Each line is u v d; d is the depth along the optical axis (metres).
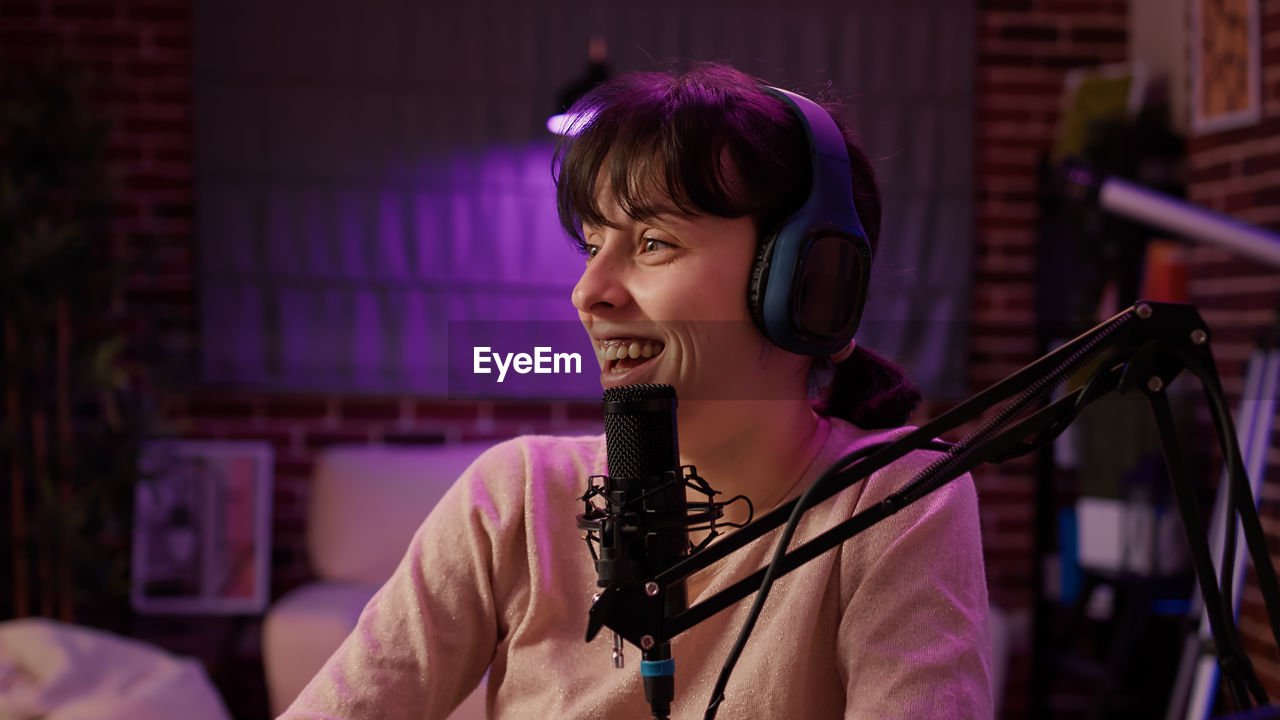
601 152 0.74
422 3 3.63
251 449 3.58
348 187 3.64
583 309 0.74
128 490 3.42
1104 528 3.01
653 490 0.62
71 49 3.61
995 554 3.70
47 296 3.24
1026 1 3.80
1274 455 2.59
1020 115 3.81
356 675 0.86
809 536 0.80
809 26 3.71
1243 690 0.61
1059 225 3.52
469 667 0.90
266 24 3.61
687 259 0.72
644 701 0.80
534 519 0.88
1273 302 2.68
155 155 3.64
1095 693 3.19
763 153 0.71
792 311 0.71
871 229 0.87
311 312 3.65
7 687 2.43
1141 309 0.60
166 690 2.49
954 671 0.74
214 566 3.53
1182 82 3.46
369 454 3.31
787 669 0.78
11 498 3.54
